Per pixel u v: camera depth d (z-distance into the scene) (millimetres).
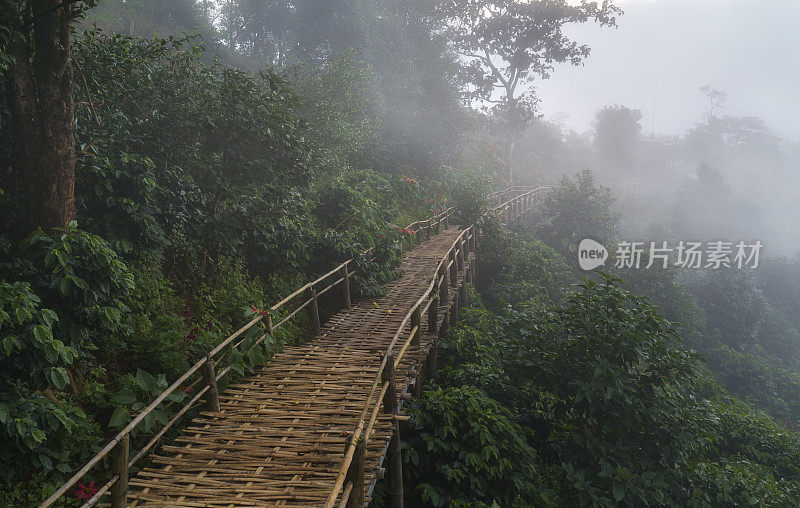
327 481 4055
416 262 12695
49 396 4680
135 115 7266
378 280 10555
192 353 6297
